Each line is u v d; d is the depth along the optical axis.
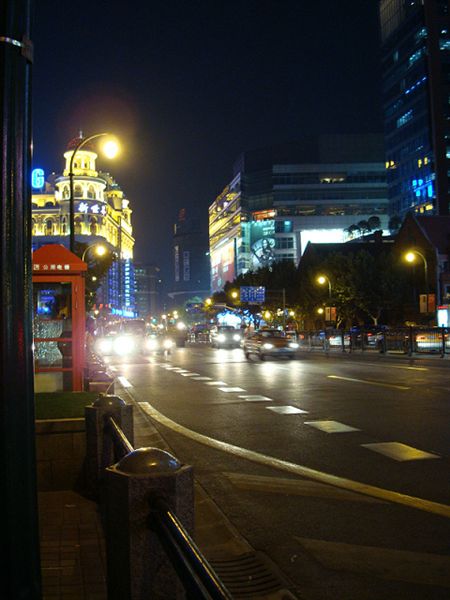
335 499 6.39
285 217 152.62
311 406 13.67
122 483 2.53
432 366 25.80
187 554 1.94
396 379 19.56
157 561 2.49
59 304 10.80
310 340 46.75
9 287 2.04
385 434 10.02
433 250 58.44
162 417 12.45
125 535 2.50
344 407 13.35
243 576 4.43
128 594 2.48
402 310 60.84
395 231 119.44
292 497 6.50
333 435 10.05
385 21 126.81
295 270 80.88
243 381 20.27
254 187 161.25
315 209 152.75
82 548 4.61
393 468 7.68
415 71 114.19
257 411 13.09
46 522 5.24
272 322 88.44
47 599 3.71
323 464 8.00
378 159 155.88
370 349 39.62
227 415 12.60
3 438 1.98
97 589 3.87
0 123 2.08
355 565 4.59
